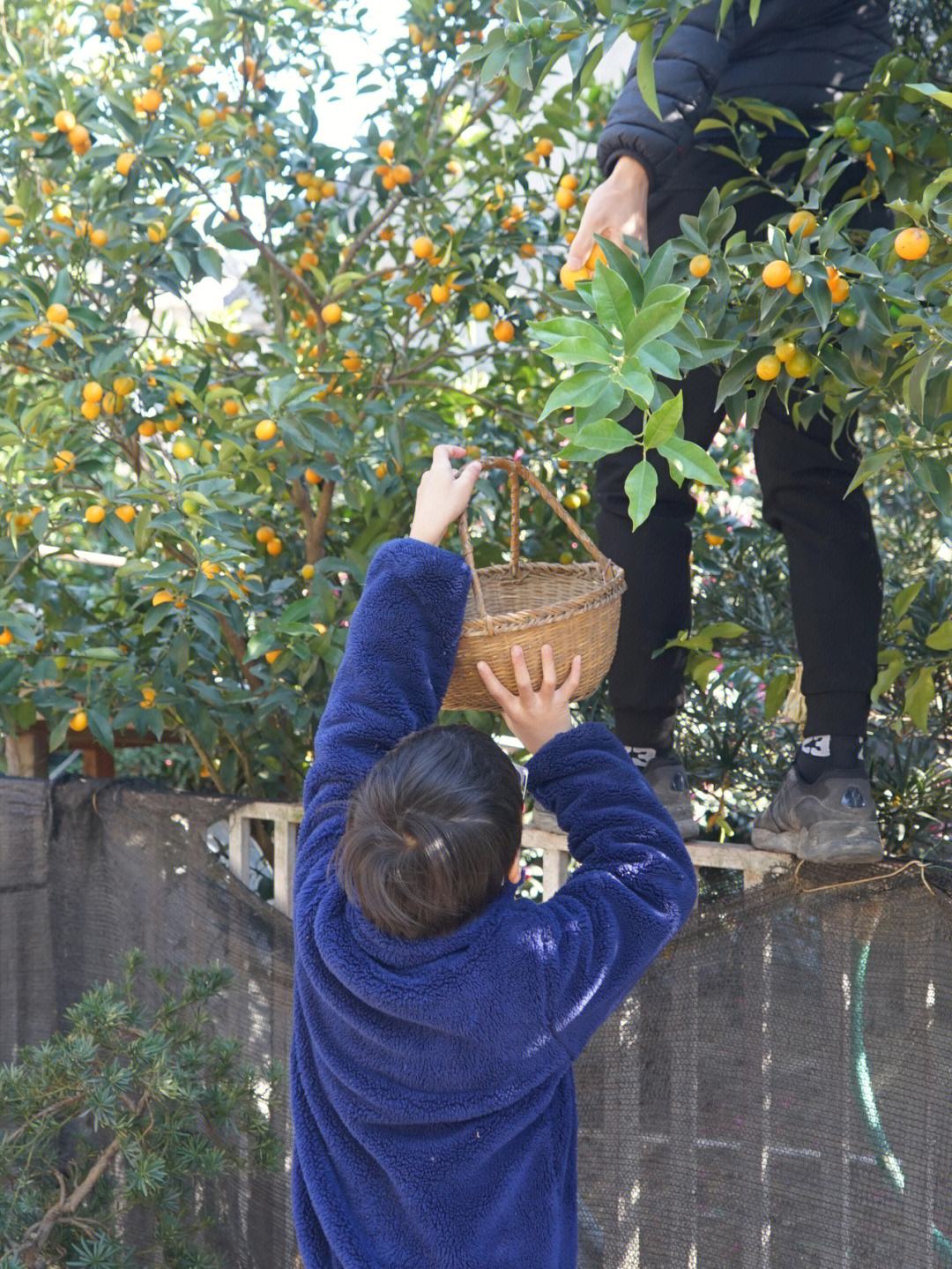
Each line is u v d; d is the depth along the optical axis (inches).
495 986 44.1
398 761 46.0
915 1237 72.6
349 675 52.7
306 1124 47.7
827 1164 75.7
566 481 116.2
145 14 106.5
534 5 63.2
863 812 72.7
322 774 51.4
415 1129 45.0
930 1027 72.2
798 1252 76.6
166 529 90.4
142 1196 82.8
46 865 106.3
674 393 76.0
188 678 105.0
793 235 62.6
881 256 62.2
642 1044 82.0
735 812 109.5
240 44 109.5
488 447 117.3
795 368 63.8
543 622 53.6
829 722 74.4
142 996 101.7
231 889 98.2
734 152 75.2
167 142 98.3
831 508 74.7
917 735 95.9
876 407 83.9
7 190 105.9
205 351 122.1
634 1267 82.1
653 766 79.6
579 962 45.5
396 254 122.8
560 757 52.1
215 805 100.6
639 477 44.6
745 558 115.3
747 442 118.6
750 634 110.0
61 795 105.9
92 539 130.8
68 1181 93.9
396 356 112.3
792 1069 76.9
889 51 80.4
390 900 43.9
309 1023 47.4
